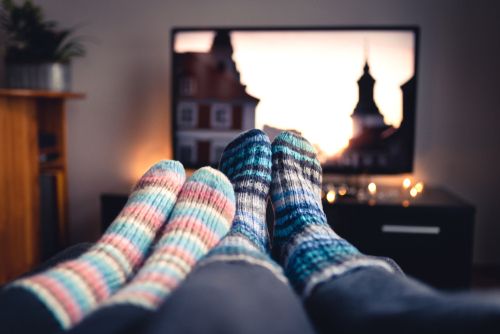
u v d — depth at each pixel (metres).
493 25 2.29
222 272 0.46
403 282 0.41
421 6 2.31
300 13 2.36
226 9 2.40
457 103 2.35
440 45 2.32
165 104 2.48
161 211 0.86
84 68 2.50
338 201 2.00
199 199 0.90
